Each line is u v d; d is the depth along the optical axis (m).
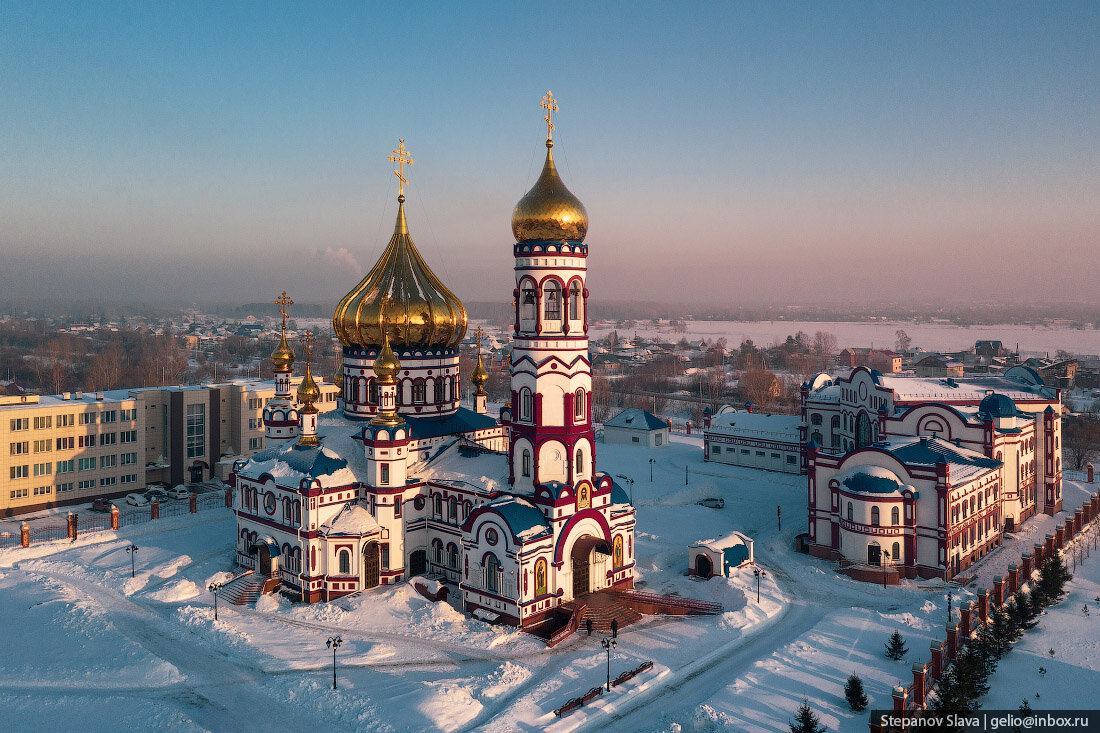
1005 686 51.62
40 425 100.75
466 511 71.38
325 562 69.88
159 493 108.94
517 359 67.50
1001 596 62.50
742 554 76.69
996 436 87.62
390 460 71.69
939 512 74.12
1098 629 60.53
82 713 49.75
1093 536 86.06
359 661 57.00
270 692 52.69
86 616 64.81
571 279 65.94
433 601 67.81
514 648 59.06
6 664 57.12
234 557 81.31
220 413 118.69
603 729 47.75
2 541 88.06
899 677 53.03
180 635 62.75
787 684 52.22
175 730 47.03
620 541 71.38
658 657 57.53
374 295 80.31
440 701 49.25
